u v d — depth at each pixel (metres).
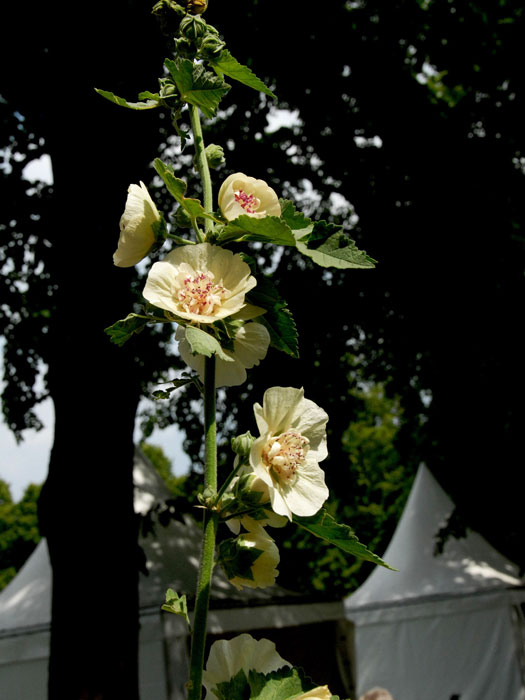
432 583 10.85
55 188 6.96
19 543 29.12
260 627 8.53
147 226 1.52
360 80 8.05
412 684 10.37
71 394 6.49
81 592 6.02
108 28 6.58
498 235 8.13
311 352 8.43
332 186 8.93
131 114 6.89
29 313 9.24
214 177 8.46
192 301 1.43
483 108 8.34
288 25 7.55
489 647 10.48
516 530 10.43
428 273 8.31
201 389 1.55
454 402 9.25
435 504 11.77
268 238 1.47
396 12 7.77
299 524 1.41
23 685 7.95
